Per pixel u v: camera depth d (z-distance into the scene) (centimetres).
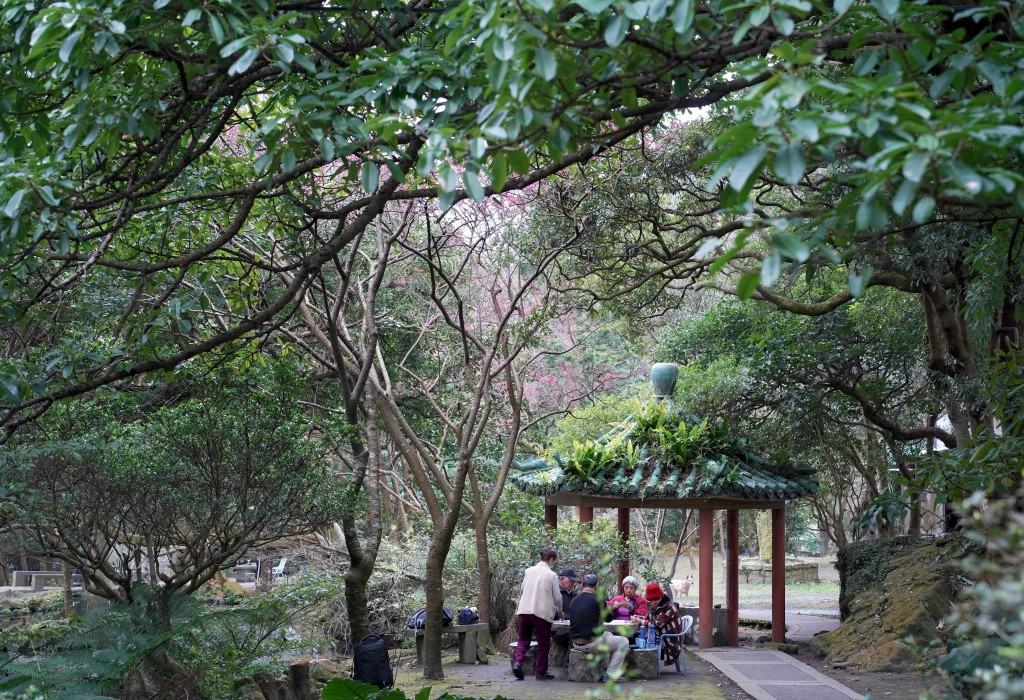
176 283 614
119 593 935
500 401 1727
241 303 984
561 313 1525
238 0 471
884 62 352
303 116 491
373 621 1549
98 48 432
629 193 1255
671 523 3198
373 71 525
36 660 739
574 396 2350
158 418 873
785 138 299
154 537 942
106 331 966
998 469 674
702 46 450
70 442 786
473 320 1783
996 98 336
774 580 1531
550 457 1584
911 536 1612
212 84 578
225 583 1536
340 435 984
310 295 1135
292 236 773
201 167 828
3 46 555
